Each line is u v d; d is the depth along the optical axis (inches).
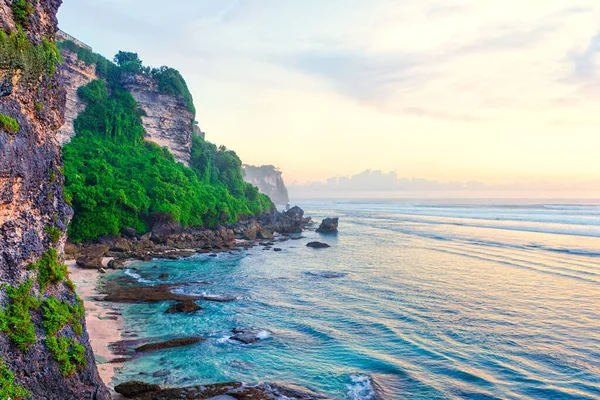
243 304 1268.5
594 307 1226.6
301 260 2118.6
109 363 821.2
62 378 534.0
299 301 1309.1
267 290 1451.8
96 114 2992.1
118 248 2155.5
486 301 1299.2
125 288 1423.5
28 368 497.4
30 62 561.6
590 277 1641.2
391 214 6077.8
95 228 2186.3
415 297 1353.3
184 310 1173.7
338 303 1285.7
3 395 453.1
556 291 1418.6
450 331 1030.4
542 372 805.9
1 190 503.2
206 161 3816.4
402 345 943.7
